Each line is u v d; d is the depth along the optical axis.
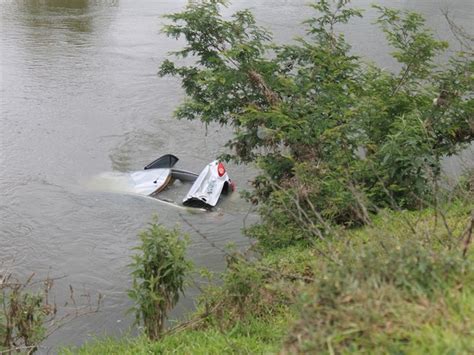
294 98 9.82
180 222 13.47
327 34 11.13
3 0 33.88
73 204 14.23
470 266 3.73
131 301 10.12
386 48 22.59
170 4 34.66
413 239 4.18
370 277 3.56
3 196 14.48
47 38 26.80
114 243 12.55
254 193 10.27
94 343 7.70
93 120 19.03
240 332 5.89
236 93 10.52
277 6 31.25
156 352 5.86
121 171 16.14
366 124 9.77
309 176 8.73
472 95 11.18
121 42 26.64
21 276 11.10
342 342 3.21
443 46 10.51
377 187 8.67
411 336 3.16
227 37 10.80
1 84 21.36
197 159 16.95
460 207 7.18
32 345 6.43
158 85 21.80
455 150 10.31
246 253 8.34
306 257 7.46
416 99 10.13
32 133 18.00
